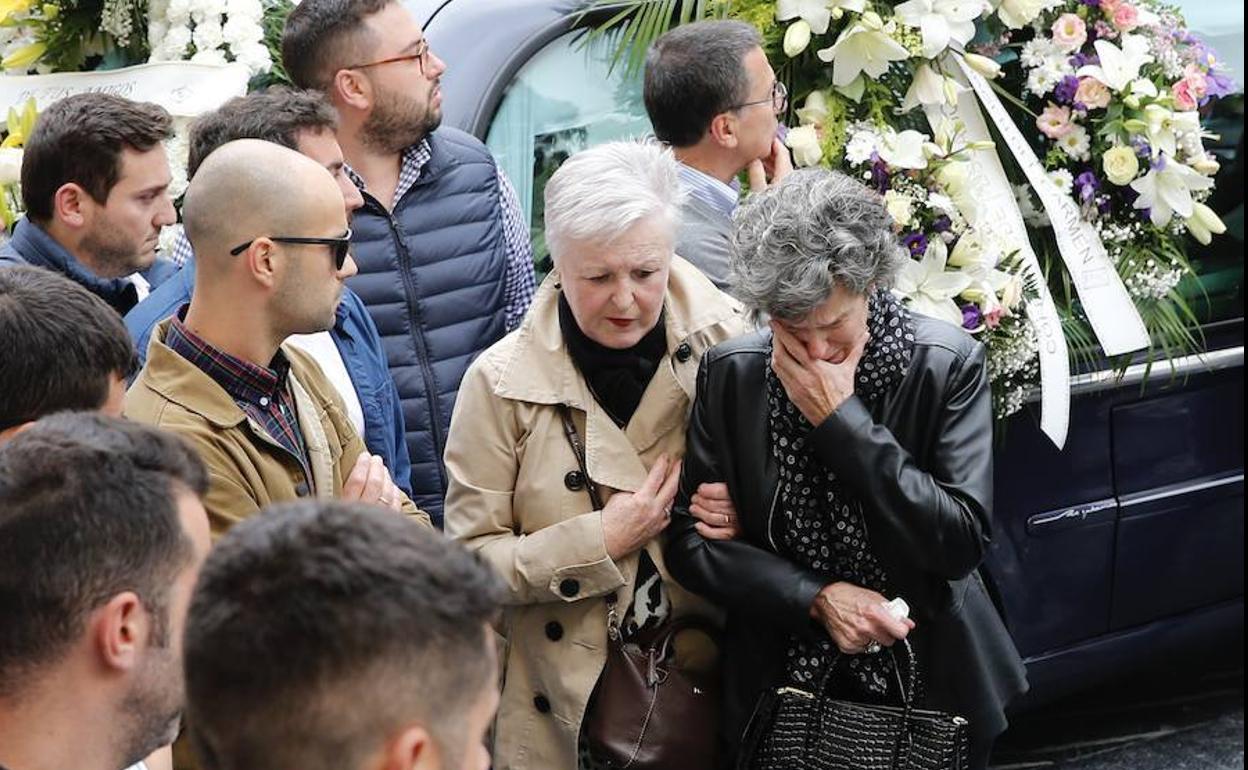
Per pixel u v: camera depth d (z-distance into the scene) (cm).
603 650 500
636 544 491
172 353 428
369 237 595
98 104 530
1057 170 667
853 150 627
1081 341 673
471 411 506
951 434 470
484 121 656
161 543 289
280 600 231
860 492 458
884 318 472
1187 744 749
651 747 492
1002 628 502
